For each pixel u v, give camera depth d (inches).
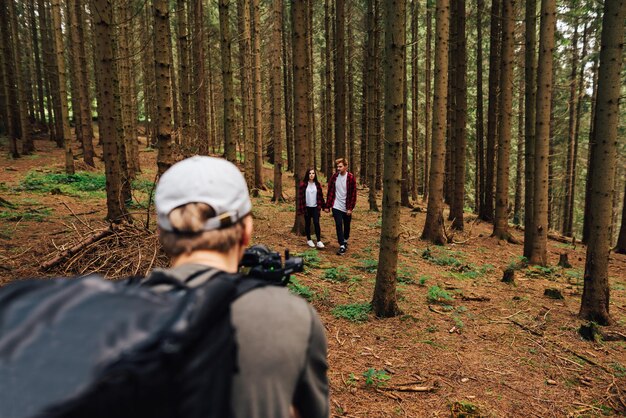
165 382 21.5
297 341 30.1
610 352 188.4
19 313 21.8
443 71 398.9
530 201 385.1
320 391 32.7
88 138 737.6
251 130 767.7
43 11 930.1
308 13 776.9
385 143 206.2
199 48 792.3
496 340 194.9
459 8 501.4
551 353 184.1
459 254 375.9
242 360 27.7
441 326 206.4
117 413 20.1
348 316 208.5
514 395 151.0
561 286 297.0
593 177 220.2
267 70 1119.6
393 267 212.2
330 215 521.7
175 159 286.0
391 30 195.2
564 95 971.9
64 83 594.6
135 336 21.4
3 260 235.5
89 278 25.7
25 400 18.3
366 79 910.4
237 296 29.9
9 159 772.0
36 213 373.4
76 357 19.9
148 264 220.7
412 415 137.1
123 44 621.6
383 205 211.8
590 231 223.0
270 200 621.9
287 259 42.1
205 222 32.9
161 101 241.4
